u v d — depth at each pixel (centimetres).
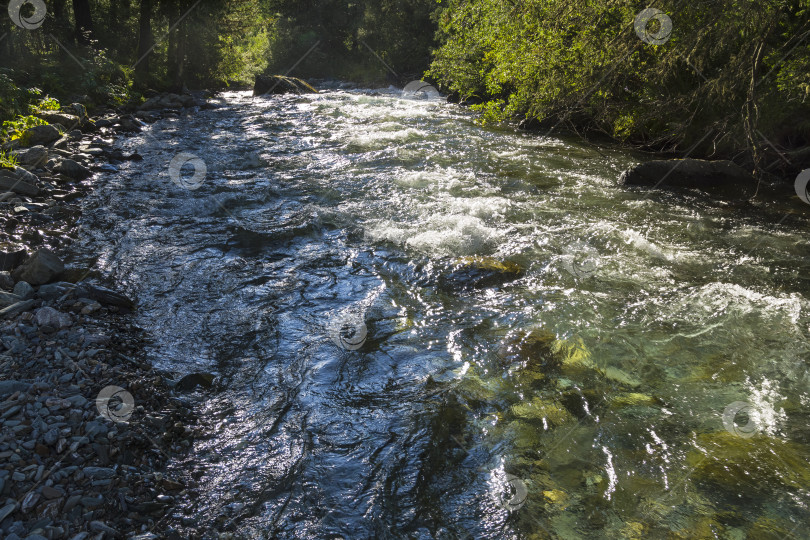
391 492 317
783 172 1057
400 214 766
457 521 300
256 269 598
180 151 1123
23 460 302
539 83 1193
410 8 3256
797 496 318
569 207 823
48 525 270
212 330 477
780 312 528
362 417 378
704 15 973
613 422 379
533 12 1155
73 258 589
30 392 357
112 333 450
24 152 912
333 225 724
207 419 370
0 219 664
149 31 2183
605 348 465
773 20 887
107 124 1333
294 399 394
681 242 707
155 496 300
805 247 697
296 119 1569
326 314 512
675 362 449
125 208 761
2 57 1617
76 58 1712
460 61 1859
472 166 1045
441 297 549
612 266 625
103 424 337
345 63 3519
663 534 294
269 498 309
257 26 3447
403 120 1555
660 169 968
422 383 417
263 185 892
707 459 346
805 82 928
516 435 366
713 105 1105
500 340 474
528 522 300
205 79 2561
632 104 1198
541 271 607
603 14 1069
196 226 709
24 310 462
